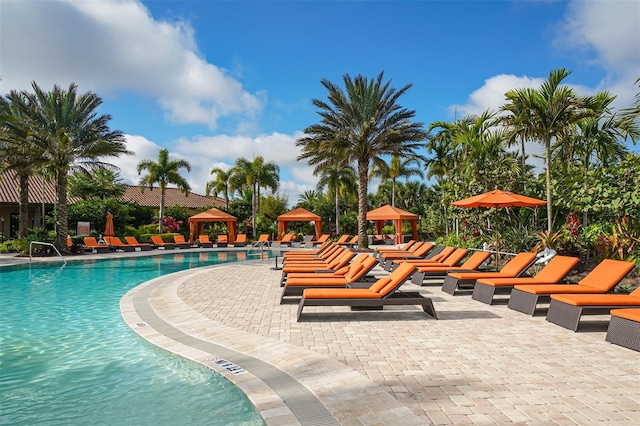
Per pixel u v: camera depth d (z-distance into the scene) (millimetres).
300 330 6406
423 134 22109
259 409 3641
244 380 4348
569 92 12117
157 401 4145
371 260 8758
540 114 12086
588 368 4578
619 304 6098
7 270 16250
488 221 16156
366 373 4484
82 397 4273
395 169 39688
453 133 19406
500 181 15594
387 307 8039
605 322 6680
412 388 4043
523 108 12578
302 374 4484
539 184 15203
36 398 4270
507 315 7285
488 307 7969
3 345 6133
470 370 4543
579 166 15844
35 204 31438
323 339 5871
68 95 21641
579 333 6047
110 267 17422
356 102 23000
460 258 11453
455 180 18250
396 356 5066
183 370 4996
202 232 37406
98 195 34031
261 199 46625
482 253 10586
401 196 51719
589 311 6152
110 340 6332
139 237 29875
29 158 20844
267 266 16312
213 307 8273
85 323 7457
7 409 4012
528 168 20469
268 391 4039
